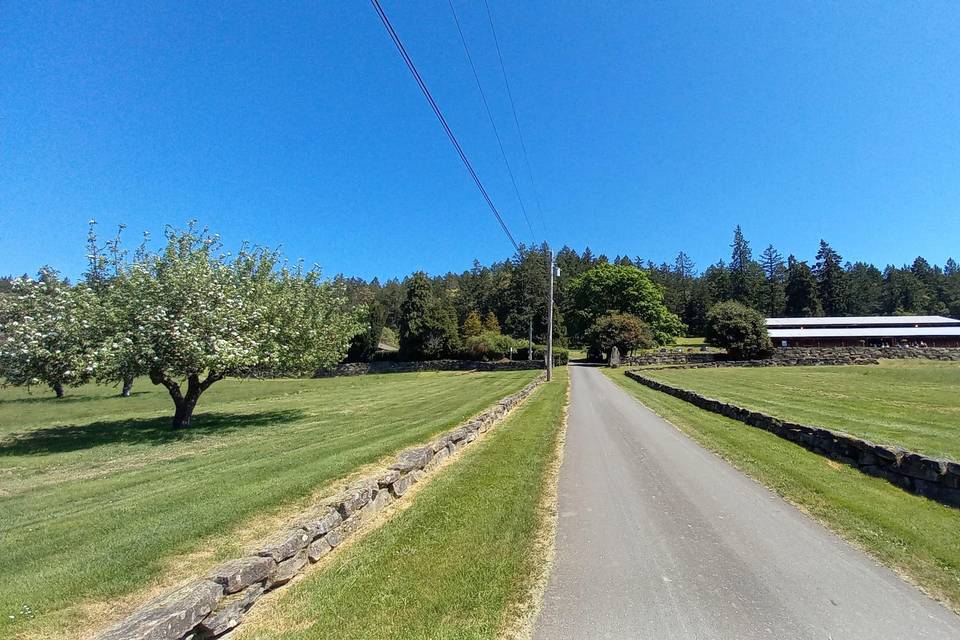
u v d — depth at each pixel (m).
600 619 3.83
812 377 31.81
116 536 5.76
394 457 9.49
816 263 100.00
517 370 51.03
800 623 3.75
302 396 28.67
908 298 103.44
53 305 14.47
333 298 21.61
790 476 7.87
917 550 5.08
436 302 65.88
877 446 7.80
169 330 14.56
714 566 4.77
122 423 18.97
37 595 4.36
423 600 4.16
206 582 3.81
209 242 17.62
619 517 6.17
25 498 8.34
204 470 9.46
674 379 31.08
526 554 5.05
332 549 5.27
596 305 72.94
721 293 102.44
